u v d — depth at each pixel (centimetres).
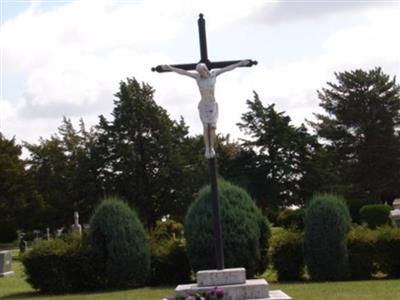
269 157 6331
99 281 2112
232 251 1959
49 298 1884
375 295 1584
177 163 5762
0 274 2966
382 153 6675
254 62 1327
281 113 6381
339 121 6856
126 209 2125
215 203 1309
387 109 6744
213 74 1309
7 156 6334
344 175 6650
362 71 6862
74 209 5859
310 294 1642
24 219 6266
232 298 1222
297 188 6284
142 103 5753
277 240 2088
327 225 2016
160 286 2092
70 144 6412
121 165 5638
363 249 2036
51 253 2084
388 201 6769
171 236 2439
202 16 1330
